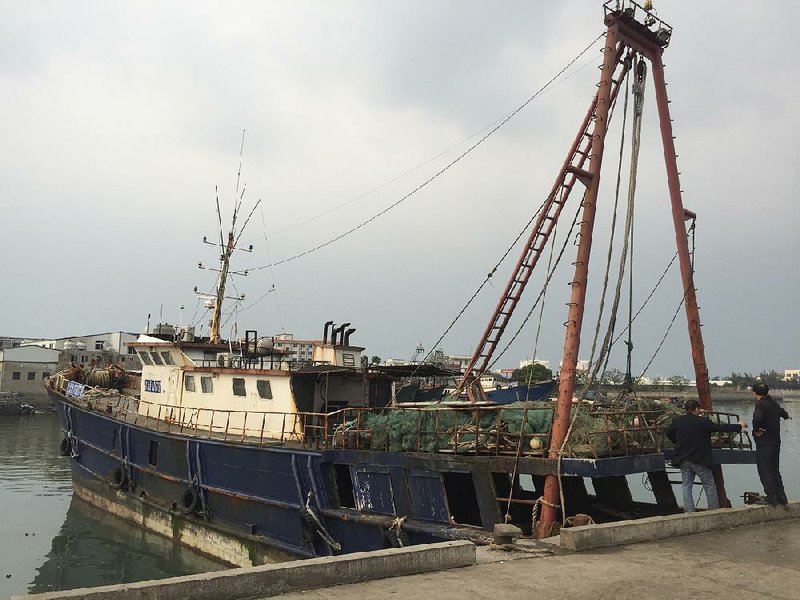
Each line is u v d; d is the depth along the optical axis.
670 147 14.14
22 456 40.78
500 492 15.72
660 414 12.57
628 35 13.23
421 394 22.22
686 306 14.07
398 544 12.69
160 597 5.36
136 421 21.47
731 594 5.77
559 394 11.14
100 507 23.27
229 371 18.95
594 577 6.38
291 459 15.21
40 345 75.50
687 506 10.02
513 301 16.33
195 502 17.94
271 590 5.79
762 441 10.25
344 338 21.77
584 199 12.01
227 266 26.17
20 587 16.69
